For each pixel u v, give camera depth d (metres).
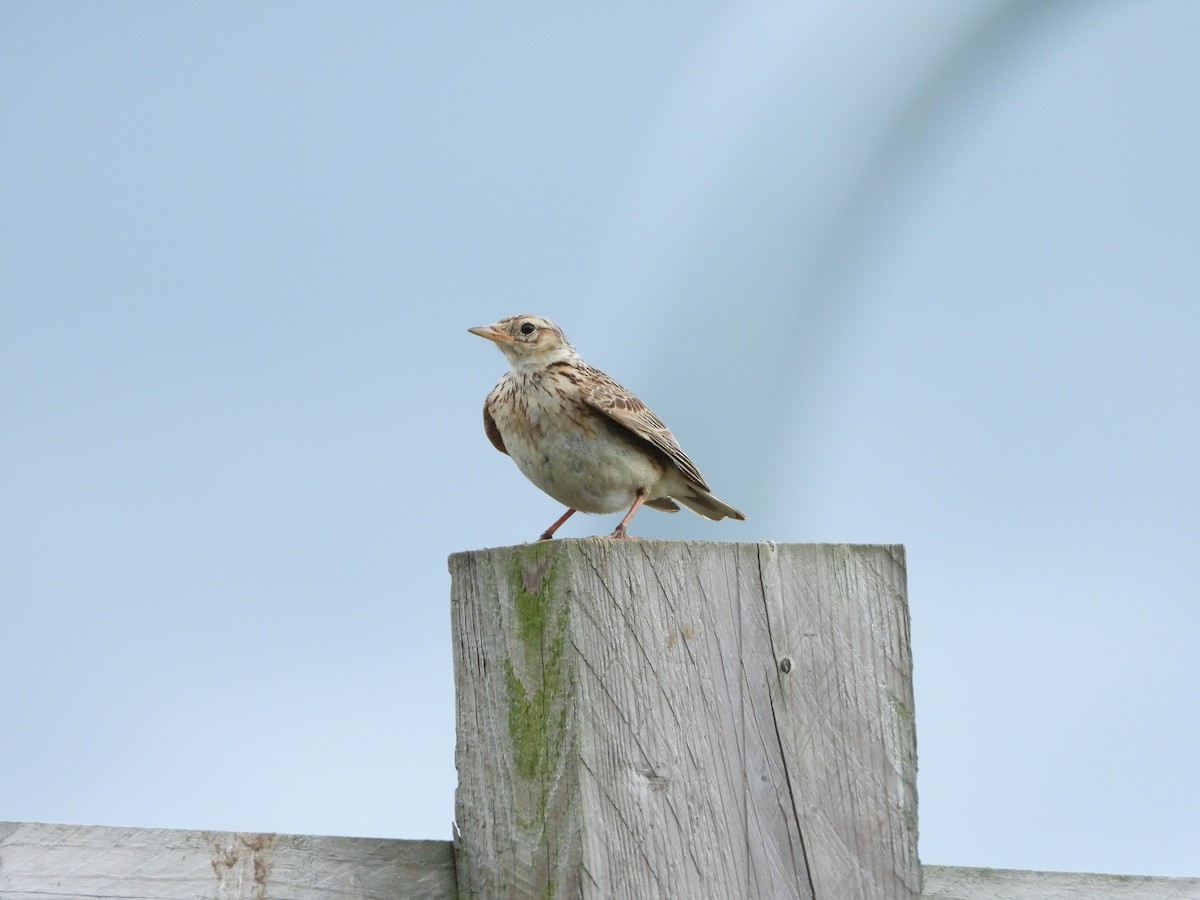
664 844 7.14
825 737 7.63
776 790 7.46
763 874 7.34
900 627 7.89
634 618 7.29
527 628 7.40
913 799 7.71
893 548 7.95
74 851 7.01
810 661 7.67
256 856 7.29
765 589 7.62
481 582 7.66
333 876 7.39
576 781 7.04
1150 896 8.41
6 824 6.97
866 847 7.59
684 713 7.31
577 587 7.20
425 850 7.59
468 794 7.61
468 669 7.71
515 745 7.39
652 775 7.18
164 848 7.14
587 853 6.96
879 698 7.77
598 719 7.12
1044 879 8.38
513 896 7.30
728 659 7.47
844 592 7.80
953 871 8.30
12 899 6.88
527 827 7.28
